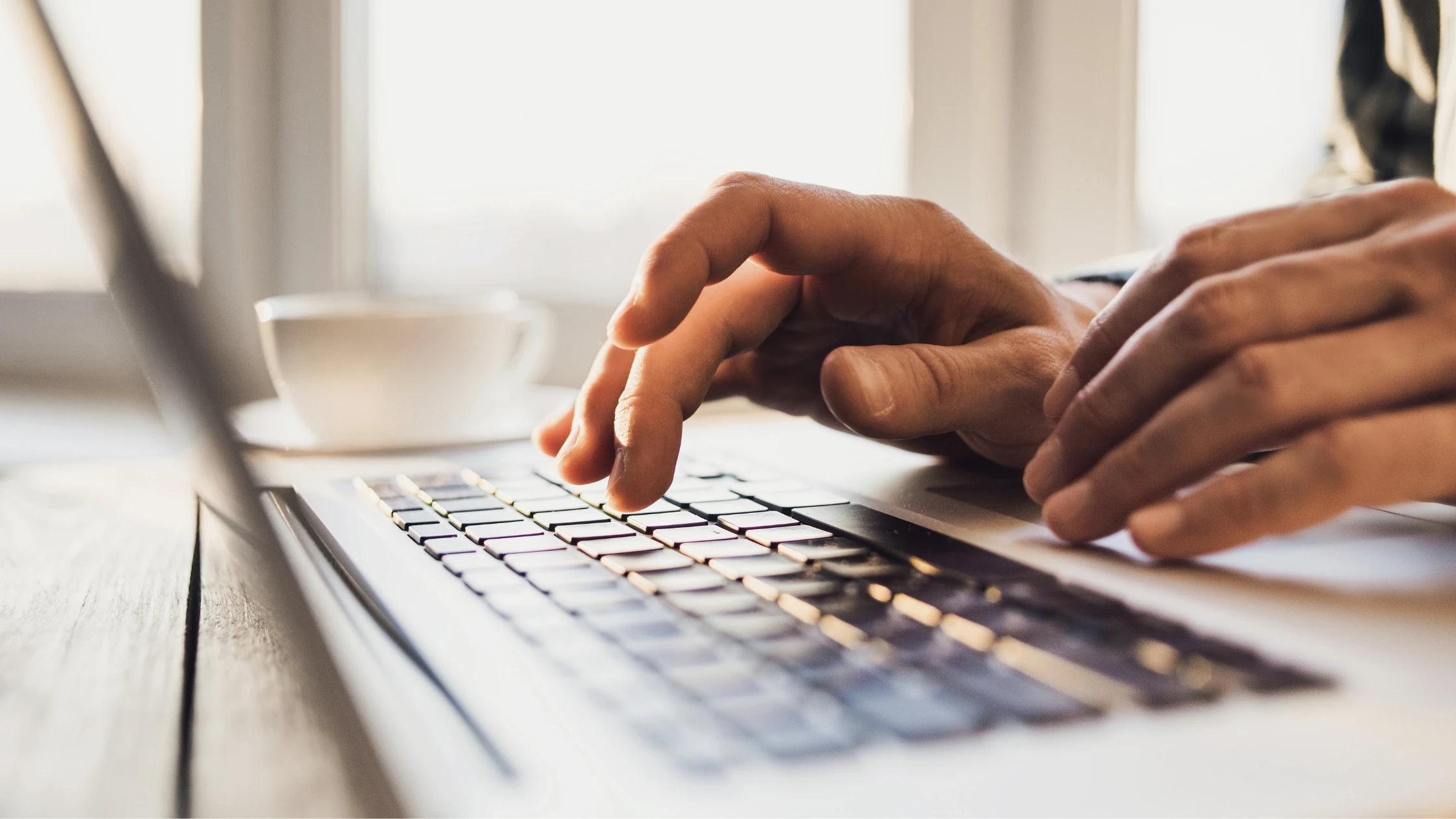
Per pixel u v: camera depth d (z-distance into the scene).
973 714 0.16
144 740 0.17
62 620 0.24
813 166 0.96
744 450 0.49
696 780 0.15
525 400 0.72
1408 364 0.29
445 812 0.14
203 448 0.20
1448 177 0.62
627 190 1.00
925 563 0.25
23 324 0.95
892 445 0.48
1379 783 0.15
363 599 0.24
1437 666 0.19
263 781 0.15
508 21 1.03
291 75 1.03
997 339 0.40
